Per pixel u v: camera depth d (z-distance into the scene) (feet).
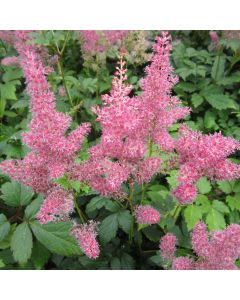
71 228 1.51
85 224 1.53
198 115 2.65
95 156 1.36
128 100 1.25
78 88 2.47
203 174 1.32
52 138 1.26
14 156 2.16
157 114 1.38
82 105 2.43
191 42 3.21
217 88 2.59
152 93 1.34
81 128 1.37
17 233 1.52
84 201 1.84
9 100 2.72
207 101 2.64
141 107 1.37
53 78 2.45
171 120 1.41
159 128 1.42
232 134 2.38
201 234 1.33
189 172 1.27
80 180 1.41
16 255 1.48
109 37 2.34
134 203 1.74
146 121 1.38
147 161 1.40
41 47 2.24
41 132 1.26
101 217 1.78
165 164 1.51
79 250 1.49
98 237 1.68
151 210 1.49
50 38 2.11
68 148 1.28
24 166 1.41
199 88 2.65
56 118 1.30
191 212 1.73
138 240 1.71
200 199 1.80
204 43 3.16
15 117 2.58
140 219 1.50
